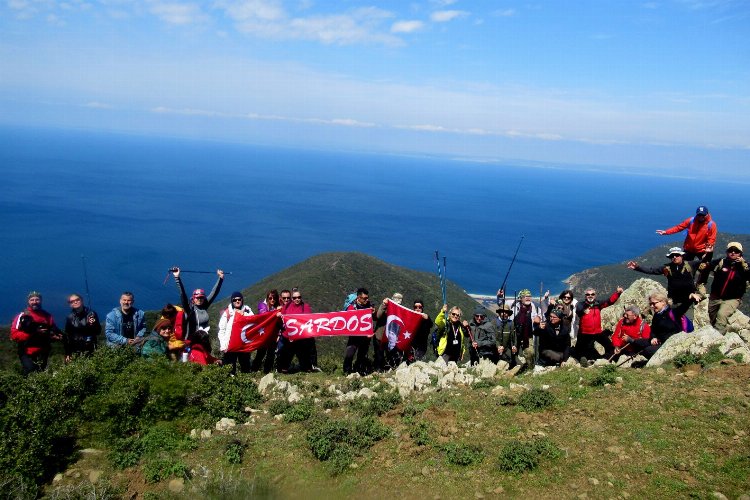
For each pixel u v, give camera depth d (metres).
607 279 91.50
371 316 15.00
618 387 9.91
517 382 11.30
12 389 10.48
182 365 11.62
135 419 10.12
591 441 8.23
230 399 10.89
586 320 13.95
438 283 100.94
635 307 13.12
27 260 154.62
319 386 12.56
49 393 10.16
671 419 8.47
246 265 186.50
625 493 7.00
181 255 189.25
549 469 7.69
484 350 13.99
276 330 14.76
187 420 10.26
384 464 8.43
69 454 9.42
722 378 9.49
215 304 86.44
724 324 12.64
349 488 7.94
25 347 12.66
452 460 8.19
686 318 12.86
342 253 105.12
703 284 14.99
